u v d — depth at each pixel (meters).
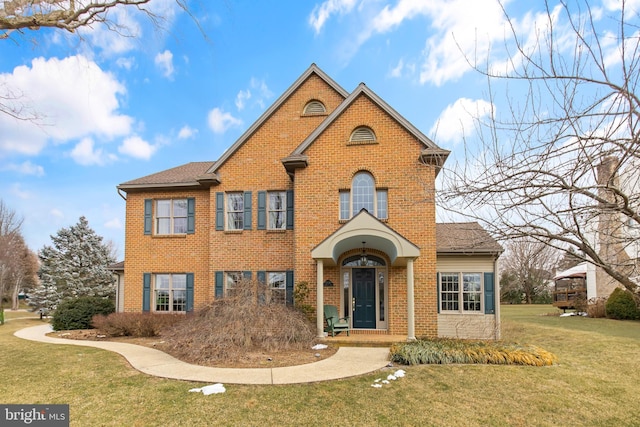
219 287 16.33
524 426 6.59
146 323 15.50
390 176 14.52
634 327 18.33
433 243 13.96
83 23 8.80
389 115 14.78
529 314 26.84
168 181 17.75
